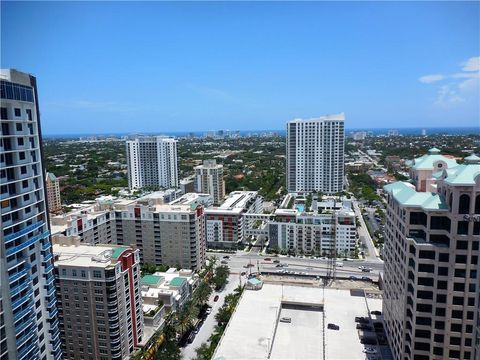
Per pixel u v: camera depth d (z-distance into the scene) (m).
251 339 123.62
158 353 117.00
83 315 110.94
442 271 90.12
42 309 85.00
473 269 87.81
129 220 192.50
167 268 184.00
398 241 106.94
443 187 93.88
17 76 75.38
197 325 143.75
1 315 71.88
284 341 125.19
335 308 143.75
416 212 95.81
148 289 148.00
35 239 79.88
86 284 108.25
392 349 114.88
